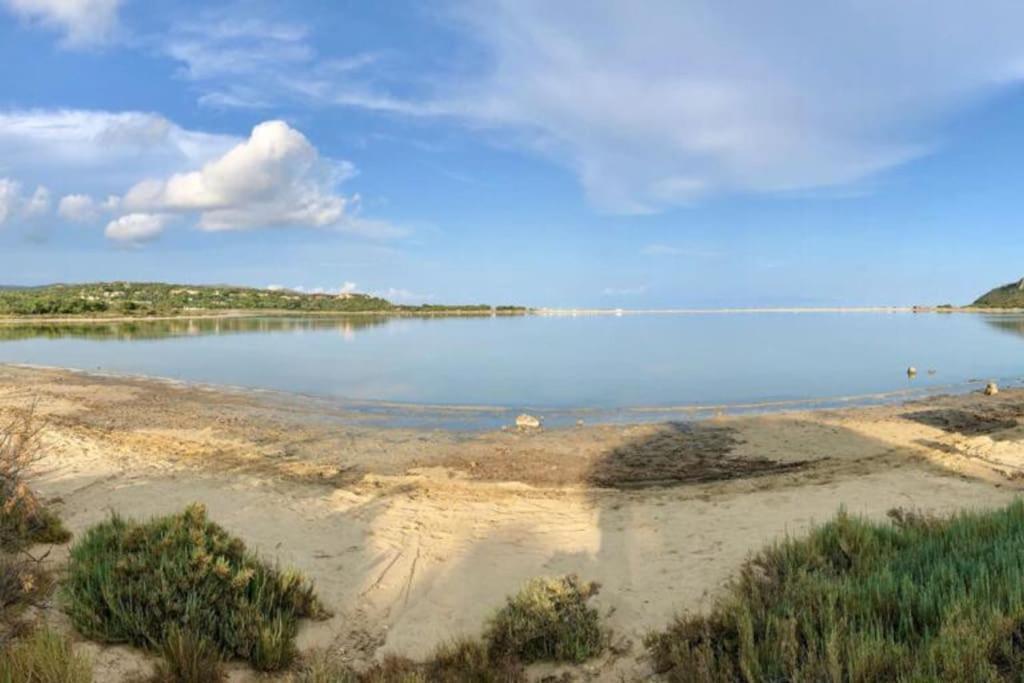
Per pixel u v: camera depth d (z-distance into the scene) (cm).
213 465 1160
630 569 681
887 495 926
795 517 827
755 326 8769
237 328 7631
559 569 688
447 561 718
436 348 4616
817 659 392
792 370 3011
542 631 501
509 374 2920
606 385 2509
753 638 438
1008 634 380
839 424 1545
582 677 470
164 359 3578
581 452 1305
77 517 777
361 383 2573
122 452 1216
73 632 462
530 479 1102
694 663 416
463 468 1178
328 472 1140
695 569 664
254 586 543
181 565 523
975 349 4175
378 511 909
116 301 11394
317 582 646
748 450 1298
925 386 2359
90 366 3095
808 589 479
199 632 462
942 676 344
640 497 980
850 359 3556
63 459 1098
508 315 17075
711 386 2452
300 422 1658
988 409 1741
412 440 1430
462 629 559
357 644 536
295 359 3666
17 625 451
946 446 1292
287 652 481
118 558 538
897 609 438
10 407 1742
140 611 471
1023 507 648
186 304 13550
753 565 629
